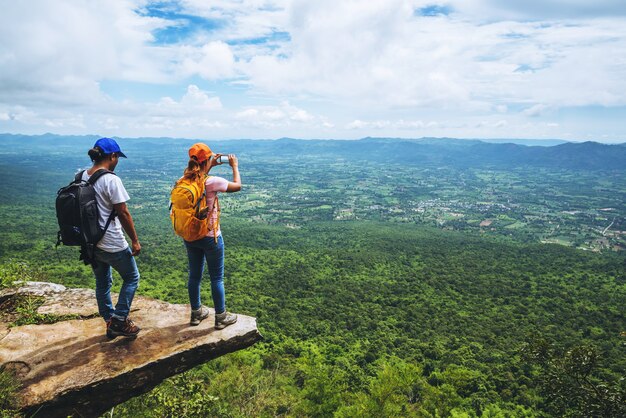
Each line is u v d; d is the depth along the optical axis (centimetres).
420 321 6544
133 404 845
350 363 4616
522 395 3738
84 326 536
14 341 488
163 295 7412
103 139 466
